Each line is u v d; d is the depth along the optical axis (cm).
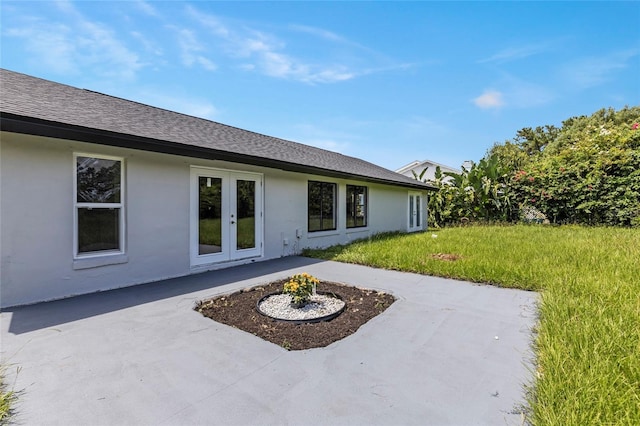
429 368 253
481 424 187
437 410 201
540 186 1526
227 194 662
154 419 190
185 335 311
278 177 787
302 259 756
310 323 345
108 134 416
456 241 959
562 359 239
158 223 538
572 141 2711
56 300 419
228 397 213
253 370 248
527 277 511
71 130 383
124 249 495
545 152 3106
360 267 653
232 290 466
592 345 258
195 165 597
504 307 402
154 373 242
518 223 1542
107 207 478
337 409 201
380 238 1088
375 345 294
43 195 413
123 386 224
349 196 1069
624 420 175
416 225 1546
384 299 435
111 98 652
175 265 563
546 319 329
